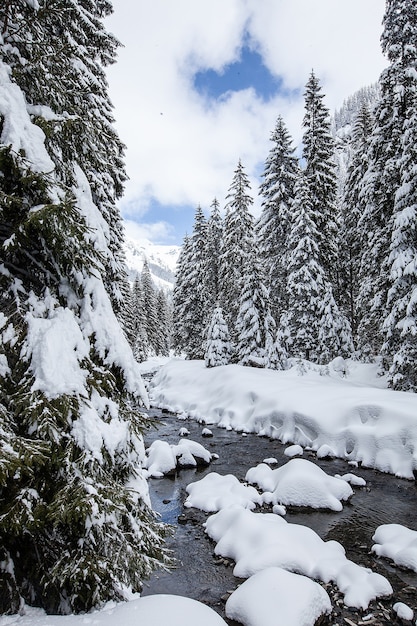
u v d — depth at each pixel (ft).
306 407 48.80
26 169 12.89
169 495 34.27
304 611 17.42
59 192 14.08
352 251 96.32
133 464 15.26
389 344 55.98
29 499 11.19
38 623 10.32
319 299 76.79
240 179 107.45
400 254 53.31
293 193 92.43
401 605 18.97
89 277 15.17
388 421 40.37
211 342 91.25
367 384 65.87
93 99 30.58
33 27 15.62
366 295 74.69
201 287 133.39
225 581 21.99
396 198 54.13
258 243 99.35
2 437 10.63
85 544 11.89
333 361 74.74
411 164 52.26
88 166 19.65
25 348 12.80
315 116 84.64
